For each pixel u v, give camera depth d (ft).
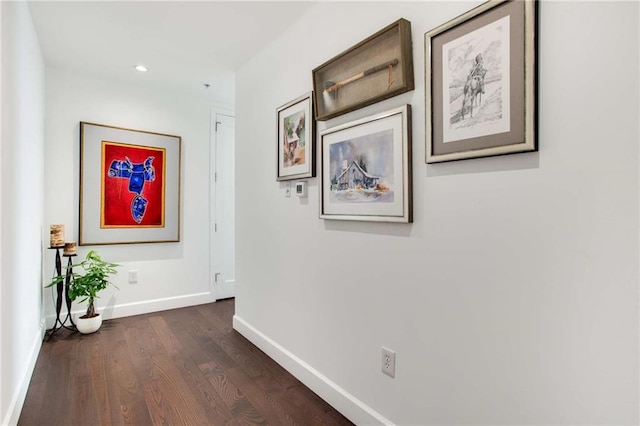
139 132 10.80
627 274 2.81
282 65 7.46
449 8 4.11
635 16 2.76
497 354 3.67
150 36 7.71
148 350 8.07
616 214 2.86
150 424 5.30
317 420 5.50
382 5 5.01
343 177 5.63
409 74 4.51
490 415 3.73
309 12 6.60
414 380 4.56
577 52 3.06
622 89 2.82
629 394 2.82
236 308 9.51
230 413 5.63
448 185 4.13
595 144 2.96
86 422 5.33
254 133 8.60
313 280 6.47
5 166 4.77
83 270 9.89
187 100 11.80
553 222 3.22
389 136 4.80
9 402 5.06
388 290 4.92
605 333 2.93
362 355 5.37
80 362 7.38
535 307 3.36
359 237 5.42
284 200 7.37
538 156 3.32
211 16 6.83
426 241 4.39
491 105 3.62
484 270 3.77
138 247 10.93
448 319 4.14
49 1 6.34
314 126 6.37
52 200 9.49
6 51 4.83
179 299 11.66
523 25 3.35
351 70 5.50
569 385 3.15
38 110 8.01
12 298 5.24
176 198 11.54
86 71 9.71
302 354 6.75
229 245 12.87
